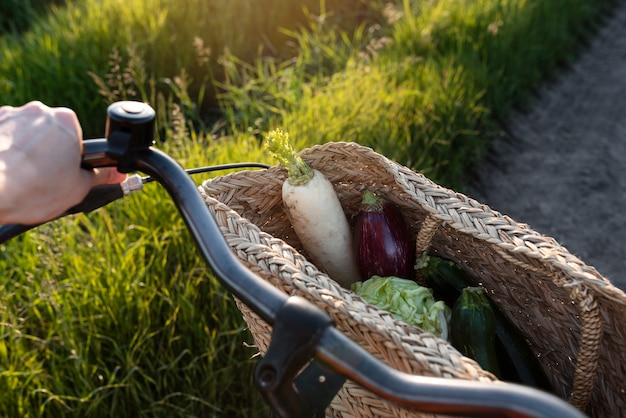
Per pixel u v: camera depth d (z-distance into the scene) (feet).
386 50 13.98
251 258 4.92
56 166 3.66
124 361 8.16
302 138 10.84
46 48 13.34
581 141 13.97
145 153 4.14
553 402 2.86
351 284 6.50
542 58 15.71
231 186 5.96
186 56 13.78
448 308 5.94
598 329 5.10
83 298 8.44
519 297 6.10
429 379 3.13
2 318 8.36
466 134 12.64
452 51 13.84
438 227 6.22
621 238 11.83
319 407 3.84
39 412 7.70
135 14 14.06
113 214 9.78
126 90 12.82
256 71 14.30
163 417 8.24
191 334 8.64
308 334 3.31
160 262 9.00
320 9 15.85
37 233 9.21
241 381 8.68
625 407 5.81
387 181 6.25
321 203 6.01
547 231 11.91
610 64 16.53
